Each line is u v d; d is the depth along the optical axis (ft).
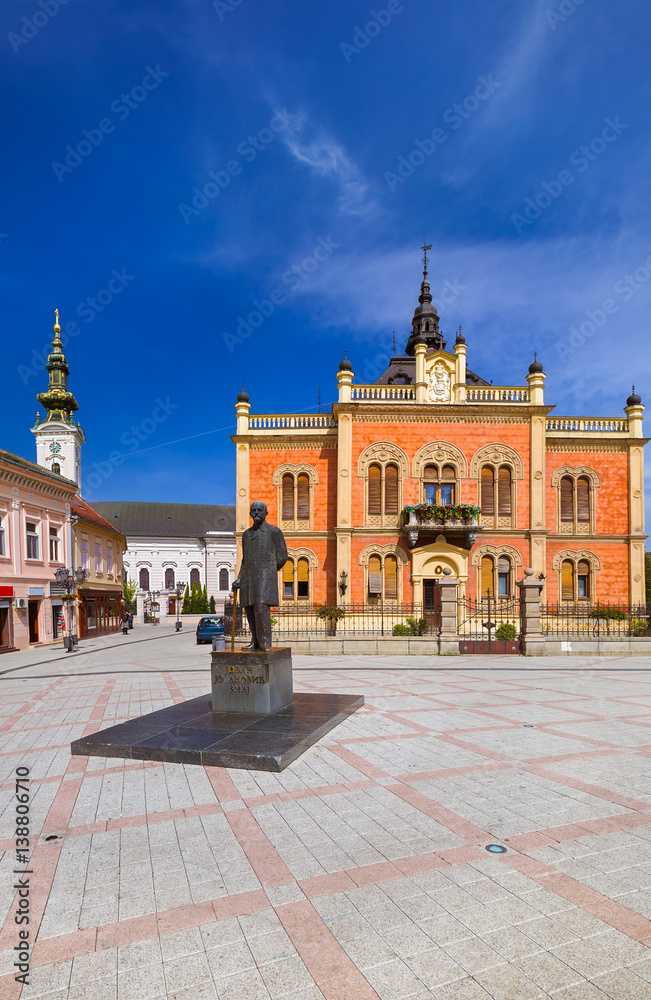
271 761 23.76
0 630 88.33
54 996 11.02
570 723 31.73
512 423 98.89
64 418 168.04
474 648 67.26
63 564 109.19
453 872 15.35
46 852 16.90
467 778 22.63
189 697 42.70
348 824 18.47
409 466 98.02
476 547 96.68
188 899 14.28
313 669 55.67
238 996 10.98
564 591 99.66
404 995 10.92
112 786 22.40
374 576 96.73
